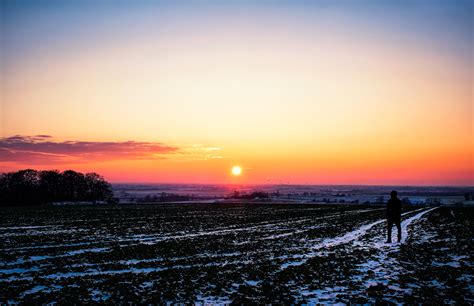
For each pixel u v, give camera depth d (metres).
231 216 59.34
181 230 38.38
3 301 13.06
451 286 13.77
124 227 41.66
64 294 13.77
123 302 12.72
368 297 12.72
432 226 35.53
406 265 17.44
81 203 116.69
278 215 61.34
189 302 12.70
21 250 25.31
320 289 14.03
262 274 16.72
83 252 24.52
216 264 19.78
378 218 50.47
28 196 113.38
